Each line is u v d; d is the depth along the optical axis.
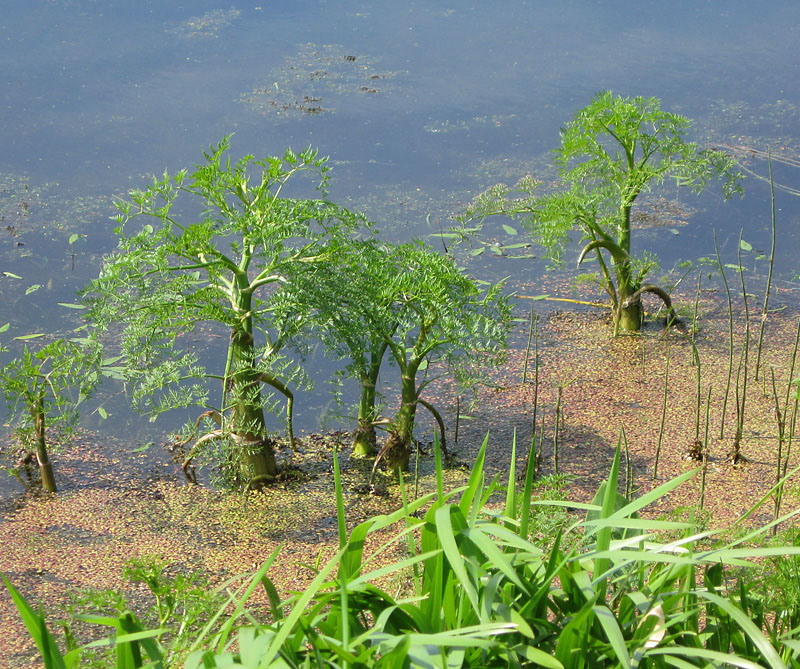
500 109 12.58
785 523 5.62
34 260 8.91
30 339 7.77
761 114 12.83
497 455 6.75
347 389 7.64
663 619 2.03
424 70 13.66
